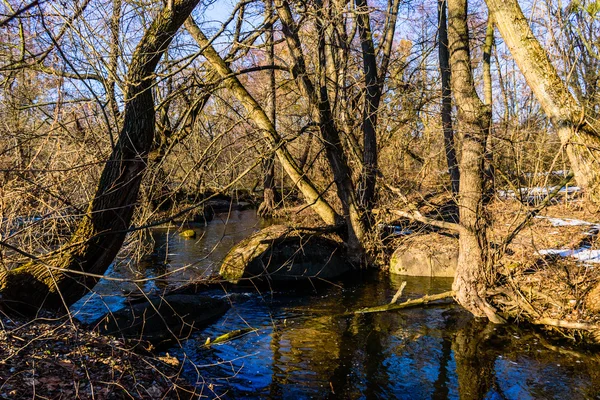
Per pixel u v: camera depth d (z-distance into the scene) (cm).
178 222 1795
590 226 1082
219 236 1593
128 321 736
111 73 632
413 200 1205
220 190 864
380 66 1257
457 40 775
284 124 1178
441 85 1260
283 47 1214
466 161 796
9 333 507
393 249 1206
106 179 628
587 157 459
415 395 564
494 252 812
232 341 727
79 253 626
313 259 1124
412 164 1270
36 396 414
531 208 848
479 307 800
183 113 909
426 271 1123
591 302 740
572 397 547
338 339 737
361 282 1079
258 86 1245
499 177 908
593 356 652
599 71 830
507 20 486
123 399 452
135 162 633
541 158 814
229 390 568
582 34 789
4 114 729
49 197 667
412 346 704
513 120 842
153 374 528
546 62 475
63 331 552
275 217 1984
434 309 864
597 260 877
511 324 773
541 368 621
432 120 1116
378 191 1211
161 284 992
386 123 1223
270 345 715
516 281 820
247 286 1053
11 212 636
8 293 585
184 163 948
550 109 473
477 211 798
